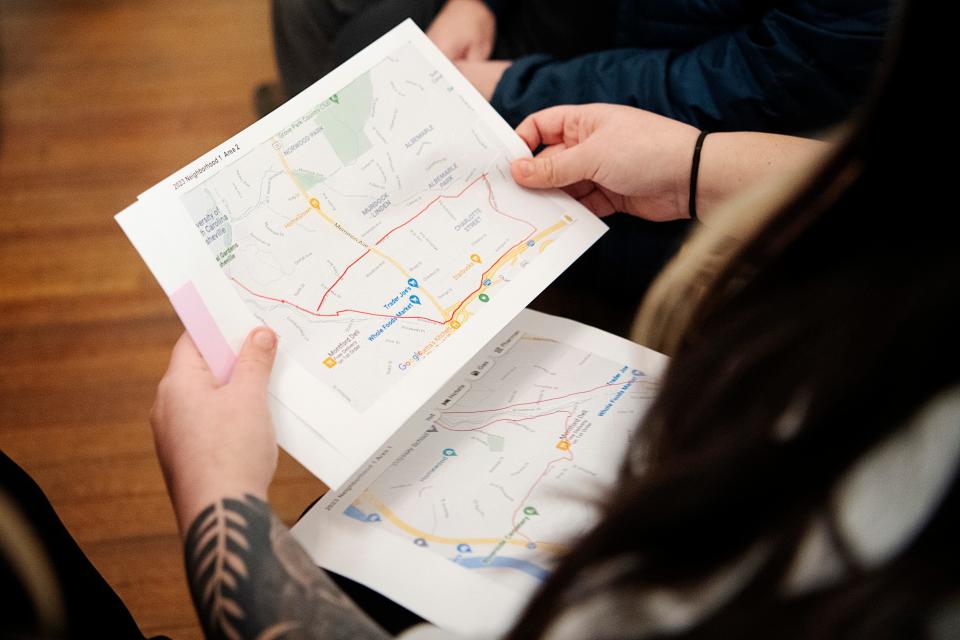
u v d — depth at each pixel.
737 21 0.98
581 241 0.78
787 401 0.36
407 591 0.61
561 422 0.70
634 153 0.83
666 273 0.66
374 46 0.78
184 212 0.68
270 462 0.63
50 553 0.65
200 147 1.73
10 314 1.51
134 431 1.38
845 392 0.33
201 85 1.84
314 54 1.26
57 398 1.41
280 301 0.69
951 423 0.33
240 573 0.55
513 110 1.04
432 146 0.78
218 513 0.58
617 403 0.71
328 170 0.74
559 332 0.77
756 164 0.80
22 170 1.70
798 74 0.88
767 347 0.37
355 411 0.67
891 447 0.34
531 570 0.62
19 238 1.61
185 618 1.19
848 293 0.35
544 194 0.80
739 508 0.35
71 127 1.77
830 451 0.34
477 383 0.74
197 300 0.66
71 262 1.57
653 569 0.36
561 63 1.04
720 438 0.37
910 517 0.33
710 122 0.95
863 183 0.35
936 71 0.32
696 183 0.83
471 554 0.63
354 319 0.70
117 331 1.49
